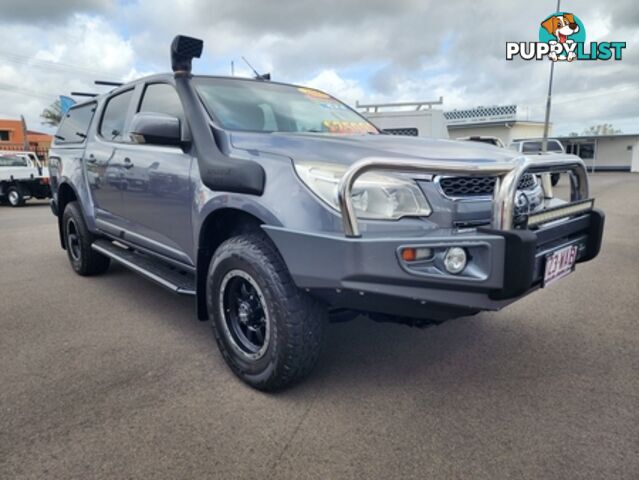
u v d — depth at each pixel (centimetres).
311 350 242
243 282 266
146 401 250
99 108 457
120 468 197
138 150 359
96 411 240
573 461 200
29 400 251
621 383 265
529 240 210
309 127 341
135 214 370
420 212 227
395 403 247
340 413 238
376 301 218
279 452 208
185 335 343
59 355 308
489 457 203
